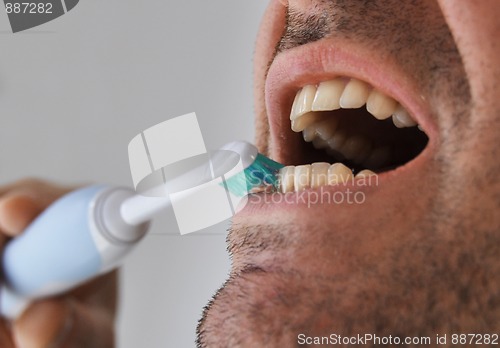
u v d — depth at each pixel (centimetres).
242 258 61
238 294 59
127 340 84
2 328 51
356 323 53
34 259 44
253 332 57
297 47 64
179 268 86
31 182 59
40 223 44
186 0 92
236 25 91
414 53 56
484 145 52
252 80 88
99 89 91
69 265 43
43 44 91
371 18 58
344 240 55
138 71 91
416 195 53
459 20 52
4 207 49
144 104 90
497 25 51
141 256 86
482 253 52
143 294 86
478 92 52
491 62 51
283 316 56
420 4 56
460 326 52
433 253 53
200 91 90
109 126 90
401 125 63
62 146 90
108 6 91
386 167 75
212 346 61
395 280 53
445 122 53
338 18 60
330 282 55
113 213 43
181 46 91
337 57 61
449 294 53
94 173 89
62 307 49
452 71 53
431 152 54
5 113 90
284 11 72
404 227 53
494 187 52
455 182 53
